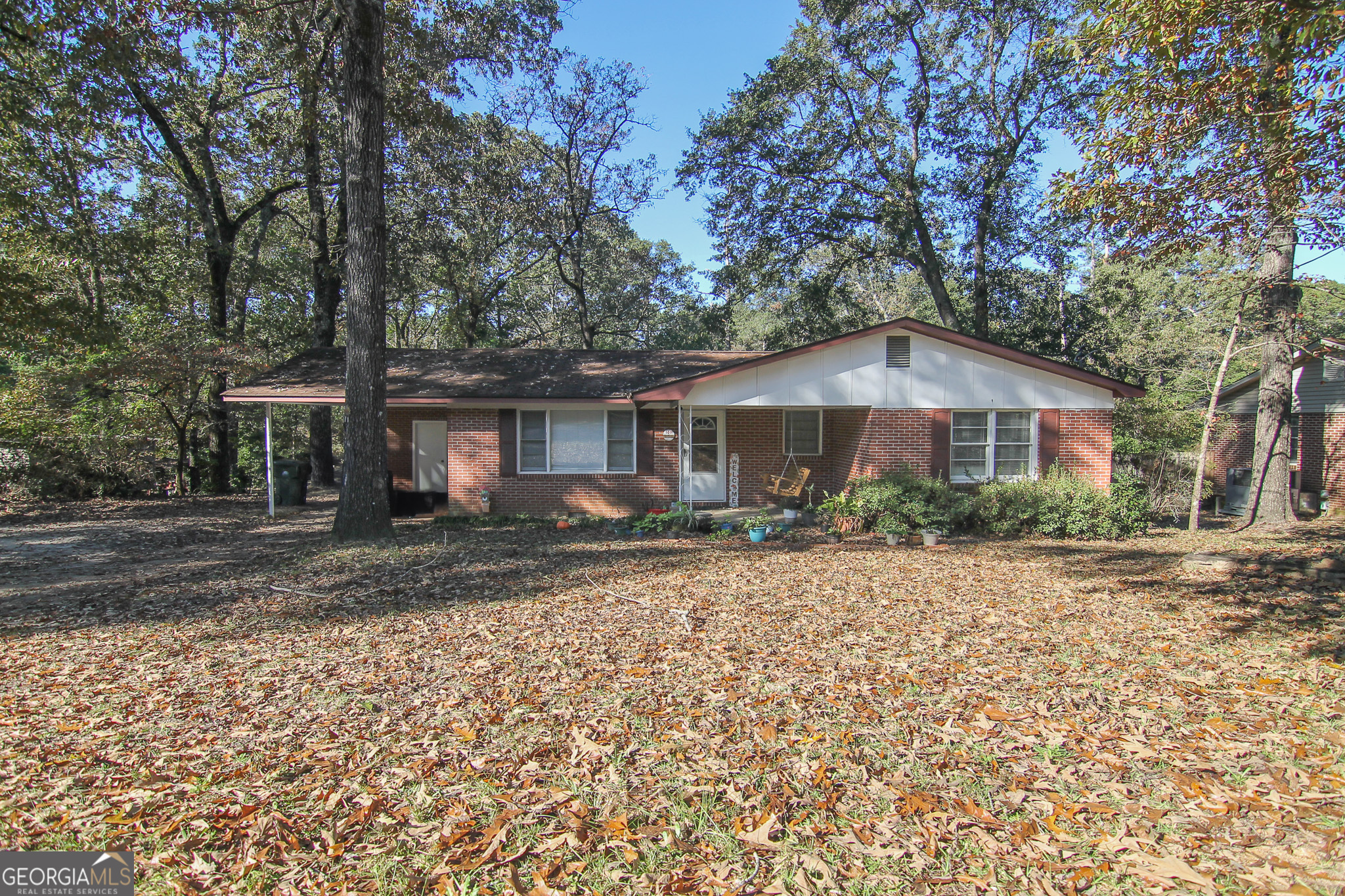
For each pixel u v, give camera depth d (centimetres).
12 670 521
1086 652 544
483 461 1439
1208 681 481
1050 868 281
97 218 1605
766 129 2097
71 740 403
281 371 1505
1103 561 938
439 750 385
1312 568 782
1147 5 602
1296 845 293
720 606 692
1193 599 706
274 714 437
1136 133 677
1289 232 845
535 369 1549
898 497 1160
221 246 1812
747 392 1277
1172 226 719
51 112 1332
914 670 506
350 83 1034
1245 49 605
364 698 459
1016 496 1200
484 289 2770
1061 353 2530
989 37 2102
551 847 296
